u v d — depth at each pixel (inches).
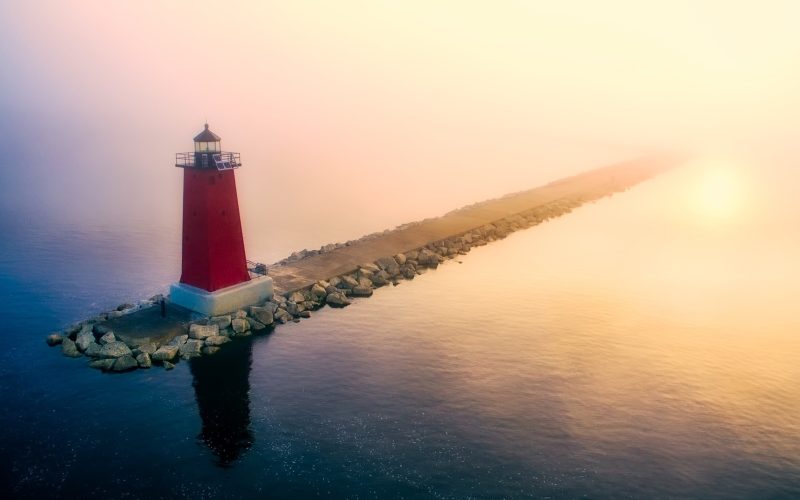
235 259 1376.7
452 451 905.5
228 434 935.7
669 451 914.7
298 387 1080.8
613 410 1024.9
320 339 1286.9
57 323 1334.9
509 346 1269.7
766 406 1050.1
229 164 1318.9
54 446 892.0
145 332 1232.8
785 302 1601.9
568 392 1080.2
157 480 828.6
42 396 1024.2
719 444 935.7
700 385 1119.0
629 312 1496.1
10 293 1524.4
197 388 1069.1
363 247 1947.6
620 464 883.4
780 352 1273.4
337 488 822.5
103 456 874.1
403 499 804.0
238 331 1286.9
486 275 1804.9
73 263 1797.5
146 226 2324.1
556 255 2074.3
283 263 1743.4
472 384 1101.7
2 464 848.3
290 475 846.5
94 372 1111.6
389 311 1467.8
